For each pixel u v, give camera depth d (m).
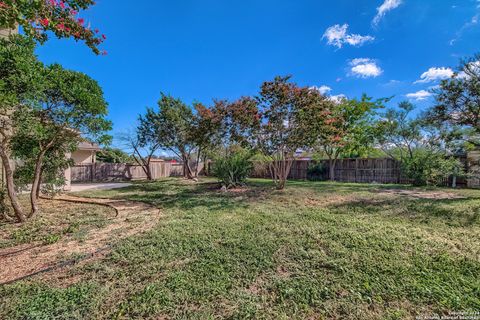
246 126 8.12
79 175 15.05
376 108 13.00
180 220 4.89
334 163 14.41
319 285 2.42
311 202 6.75
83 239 3.80
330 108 8.53
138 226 4.52
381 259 2.96
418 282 2.42
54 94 4.55
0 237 3.95
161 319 1.95
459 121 7.00
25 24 2.68
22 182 5.48
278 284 2.45
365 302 2.14
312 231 4.06
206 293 2.29
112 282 2.50
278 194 8.13
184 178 16.53
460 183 10.41
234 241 3.62
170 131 14.61
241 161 10.45
